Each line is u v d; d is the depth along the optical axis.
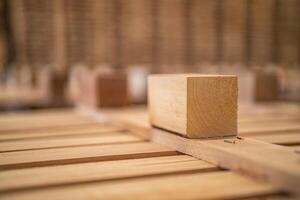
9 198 0.76
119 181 0.88
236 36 3.22
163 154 1.18
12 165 1.02
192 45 3.13
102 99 2.19
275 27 3.31
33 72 3.43
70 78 3.27
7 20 3.20
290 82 3.46
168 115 1.28
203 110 1.16
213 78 1.16
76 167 1.00
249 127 1.68
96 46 2.91
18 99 3.09
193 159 1.09
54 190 0.81
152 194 0.78
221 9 3.16
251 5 3.22
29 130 1.66
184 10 3.08
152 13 3.00
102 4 2.89
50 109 3.14
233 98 1.19
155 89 1.38
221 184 0.84
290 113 2.21
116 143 1.35
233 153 0.95
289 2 3.31
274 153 0.94
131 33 2.97
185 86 1.15
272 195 0.78
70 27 2.84
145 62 3.03
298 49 3.41
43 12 2.79
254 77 2.50
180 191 0.79
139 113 2.03
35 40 2.81
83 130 1.67
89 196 0.77
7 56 3.22
